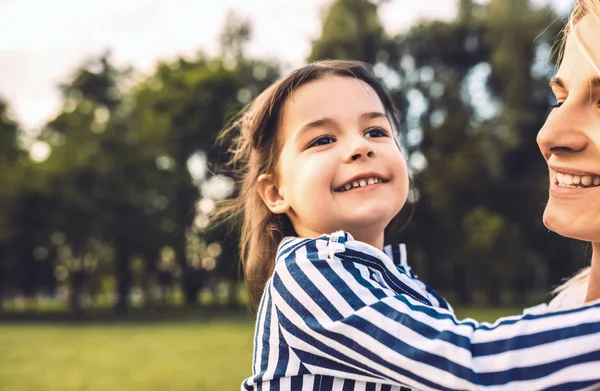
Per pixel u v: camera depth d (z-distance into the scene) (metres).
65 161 31.83
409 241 31.08
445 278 34.31
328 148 1.54
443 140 31.77
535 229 31.70
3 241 31.39
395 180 1.53
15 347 18.06
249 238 2.01
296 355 1.35
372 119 1.57
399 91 31.64
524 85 28.77
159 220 34.34
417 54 32.56
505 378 0.99
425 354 1.07
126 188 32.66
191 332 22.72
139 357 15.22
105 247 34.66
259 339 1.46
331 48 30.80
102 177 32.03
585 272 1.58
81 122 33.28
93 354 16.06
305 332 1.28
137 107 36.88
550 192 1.10
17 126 35.09
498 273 32.16
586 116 1.05
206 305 40.41
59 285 38.09
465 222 31.59
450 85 32.19
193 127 35.94
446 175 31.03
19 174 31.59
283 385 1.36
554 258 32.50
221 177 2.75
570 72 1.09
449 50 32.47
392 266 1.40
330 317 1.23
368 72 1.76
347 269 1.29
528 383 0.98
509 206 31.91
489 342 1.03
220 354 15.53
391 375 1.13
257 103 1.82
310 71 1.64
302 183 1.53
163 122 34.72
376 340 1.14
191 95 36.44
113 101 40.47
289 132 1.62
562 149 1.07
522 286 35.78
